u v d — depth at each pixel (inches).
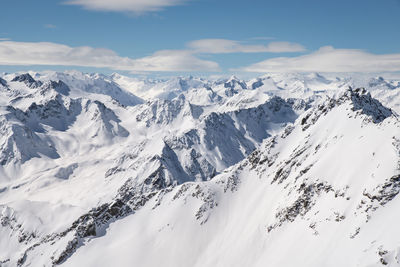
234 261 4960.6
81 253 5846.5
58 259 5807.1
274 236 4896.7
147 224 6264.8
